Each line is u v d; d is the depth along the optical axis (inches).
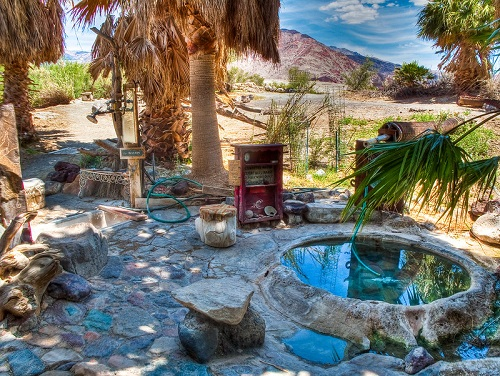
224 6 220.1
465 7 467.8
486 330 118.3
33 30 280.4
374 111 528.4
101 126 486.3
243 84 808.3
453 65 557.0
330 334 118.4
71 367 96.7
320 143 339.3
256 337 108.6
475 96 532.7
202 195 245.0
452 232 195.8
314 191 257.0
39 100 600.7
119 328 113.7
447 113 448.8
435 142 81.3
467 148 313.6
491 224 184.9
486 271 146.9
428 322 116.3
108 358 100.5
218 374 95.5
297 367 100.1
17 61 355.3
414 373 97.3
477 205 210.1
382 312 117.8
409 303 133.8
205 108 266.4
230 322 101.0
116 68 238.7
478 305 124.9
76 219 195.5
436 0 525.3
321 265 163.6
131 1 224.4
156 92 307.3
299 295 132.1
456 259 159.6
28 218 133.9
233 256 167.8
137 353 102.7
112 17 270.8
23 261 122.3
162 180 247.9
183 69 299.1
